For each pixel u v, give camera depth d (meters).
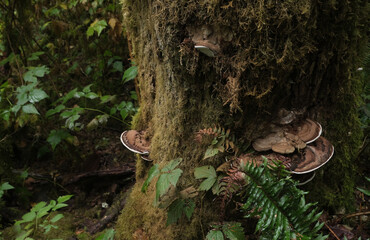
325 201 2.69
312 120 2.48
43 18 5.11
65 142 3.92
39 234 3.05
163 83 2.52
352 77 2.49
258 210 2.04
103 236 2.65
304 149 2.30
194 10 2.01
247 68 2.09
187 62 2.18
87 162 3.98
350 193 2.81
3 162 3.66
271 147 2.27
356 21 2.20
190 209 2.31
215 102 2.29
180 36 2.14
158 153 2.68
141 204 2.77
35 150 4.12
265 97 2.23
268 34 1.99
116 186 3.73
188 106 2.38
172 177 2.02
